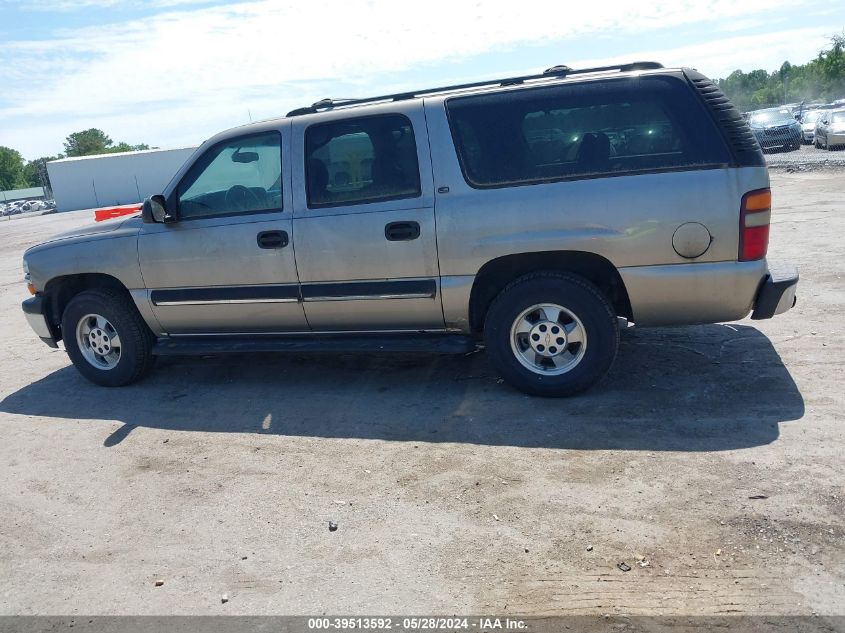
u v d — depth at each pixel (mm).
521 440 4438
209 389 5914
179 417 5355
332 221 5090
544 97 4738
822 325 6191
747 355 5586
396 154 4988
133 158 57531
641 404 4805
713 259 4473
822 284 7574
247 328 5598
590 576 3105
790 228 11227
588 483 3855
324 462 4391
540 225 4652
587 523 3490
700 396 4859
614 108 4594
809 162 22094
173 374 6379
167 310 5730
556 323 4879
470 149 4848
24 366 7234
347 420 5012
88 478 4469
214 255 5430
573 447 4281
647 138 4543
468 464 4191
